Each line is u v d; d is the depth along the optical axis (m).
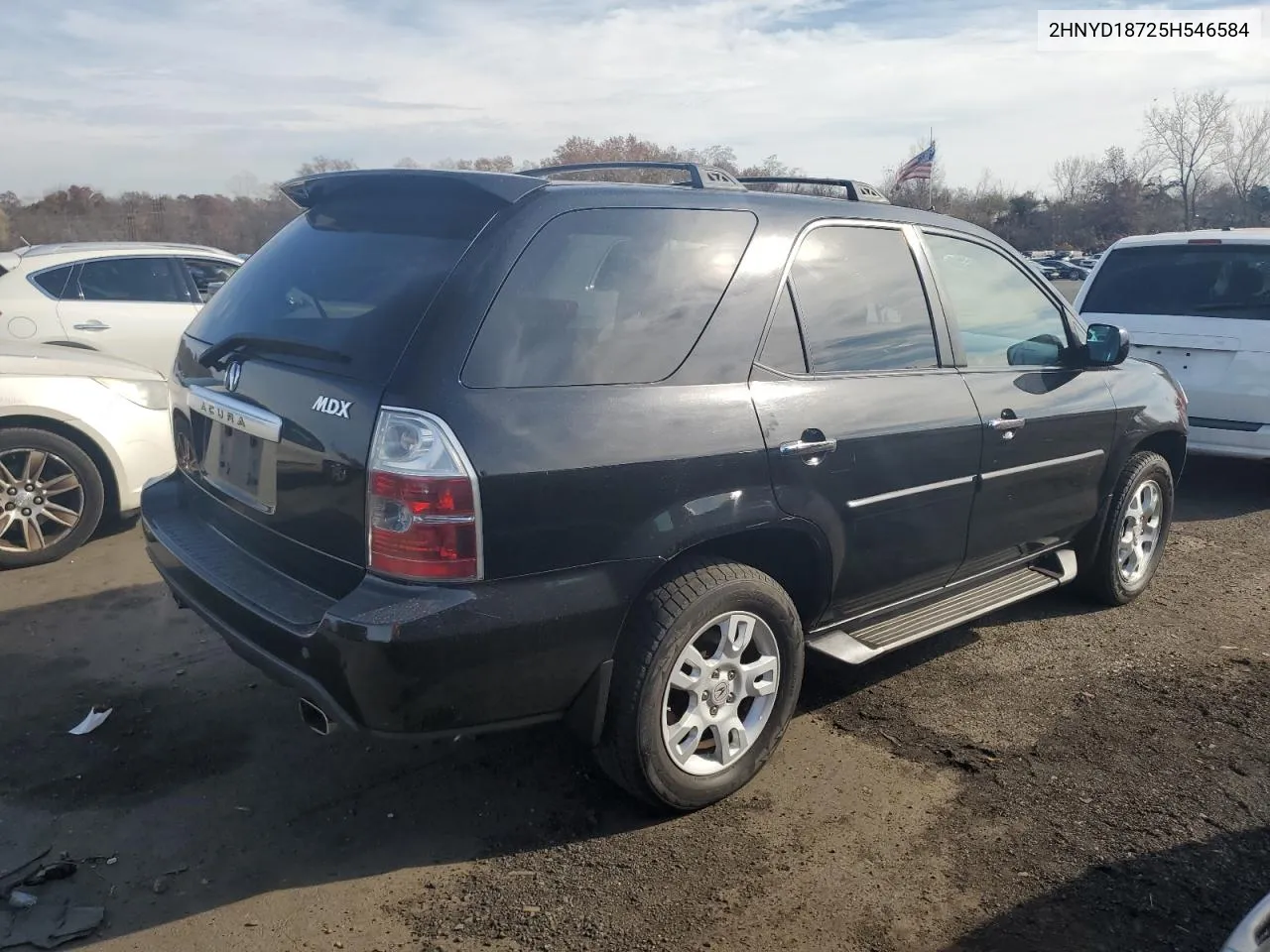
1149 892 2.90
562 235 2.91
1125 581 5.13
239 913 2.76
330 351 2.86
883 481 3.54
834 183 3.93
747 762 3.36
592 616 2.83
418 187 3.12
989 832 3.19
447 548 2.60
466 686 2.69
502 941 2.67
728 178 3.50
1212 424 7.12
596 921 2.75
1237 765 3.62
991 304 4.22
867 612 3.84
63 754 3.53
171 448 5.73
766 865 3.01
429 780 3.44
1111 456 4.76
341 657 2.59
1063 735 3.82
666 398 2.97
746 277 3.25
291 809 3.25
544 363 2.79
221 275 8.85
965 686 4.23
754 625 3.26
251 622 2.88
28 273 7.73
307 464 2.83
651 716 3.00
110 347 7.96
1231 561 5.95
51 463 5.30
